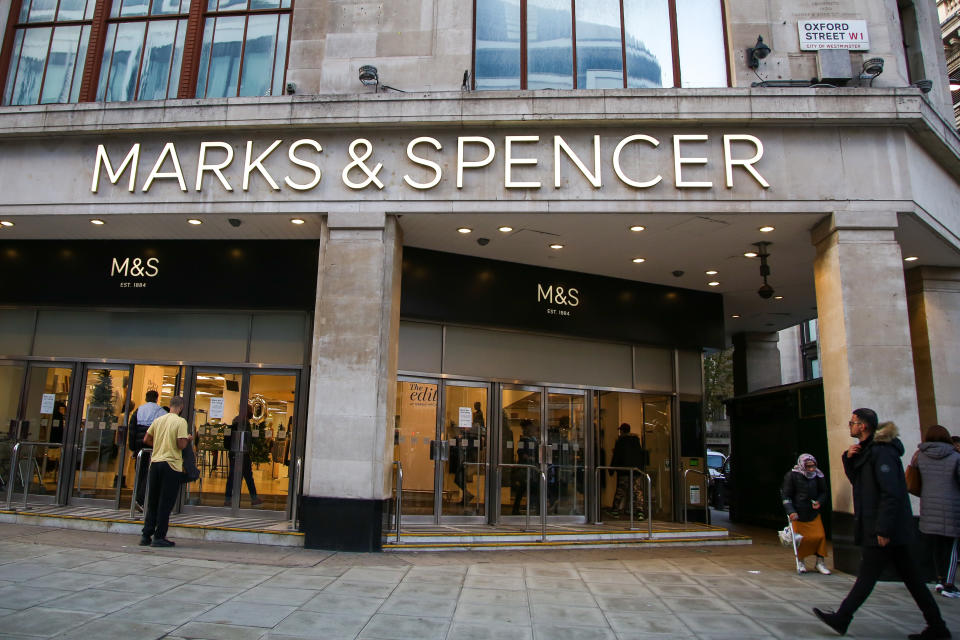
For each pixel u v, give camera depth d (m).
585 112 8.80
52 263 10.86
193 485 10.30
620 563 8.33
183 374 10.64
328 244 8.90
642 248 10.52
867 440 5.57
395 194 8.94
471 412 11.04
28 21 10.81
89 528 8.98
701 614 5.91
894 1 10.11
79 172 9.47
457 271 10.87
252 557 7.55
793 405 12.84
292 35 9.95
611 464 12.09
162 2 10.63
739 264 11.41
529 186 8.81
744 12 9.64
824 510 11.95
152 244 10.77
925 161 9.35
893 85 9.33
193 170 9.25
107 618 5.02
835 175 8.75
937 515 7.06
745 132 8.91
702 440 13.01
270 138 9.23
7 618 4.88
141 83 10.37
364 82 9.38
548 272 11.72
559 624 5.42
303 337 10.52
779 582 7.45
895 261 8.49
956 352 11.02
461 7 9.70
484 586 6.65
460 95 8.87
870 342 8.33
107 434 10.61
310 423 8.66
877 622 5.82
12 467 9.87
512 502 11.00
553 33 9.95
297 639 4.79
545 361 11.76
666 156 8.89
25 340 11.02
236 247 10.56
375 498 8.35
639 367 12.68
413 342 10.72
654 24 9.98
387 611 5.60
